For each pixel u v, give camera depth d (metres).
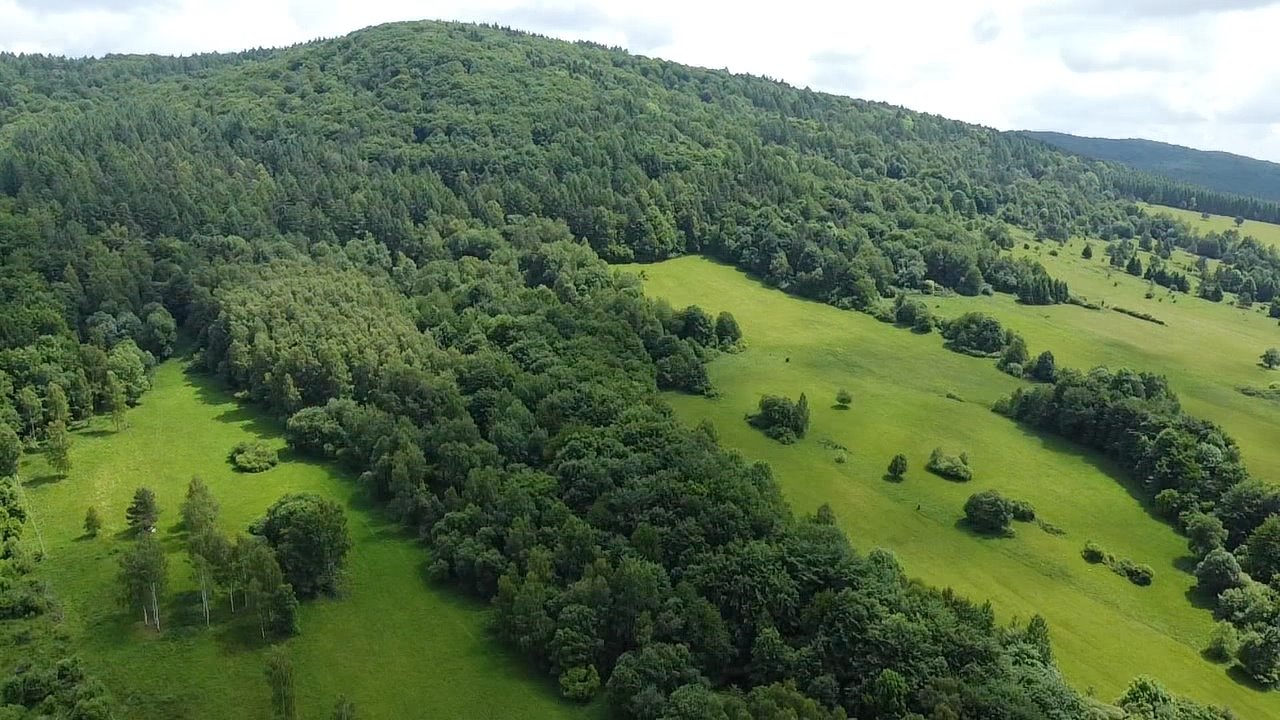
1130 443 149.50
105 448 142.50
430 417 138.38
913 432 158.75
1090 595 114.69
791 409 154.12
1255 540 121.12
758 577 95.00
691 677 87.88
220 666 93.88
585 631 93.62
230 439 147.12
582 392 138.00
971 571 117.75
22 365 146.12
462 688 91.75
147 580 98.81
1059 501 138.25
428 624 102.25
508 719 87.38
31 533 116.38
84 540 115.69
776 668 88.19
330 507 110.19
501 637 99.00
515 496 112.69
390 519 124.12
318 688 91.12
